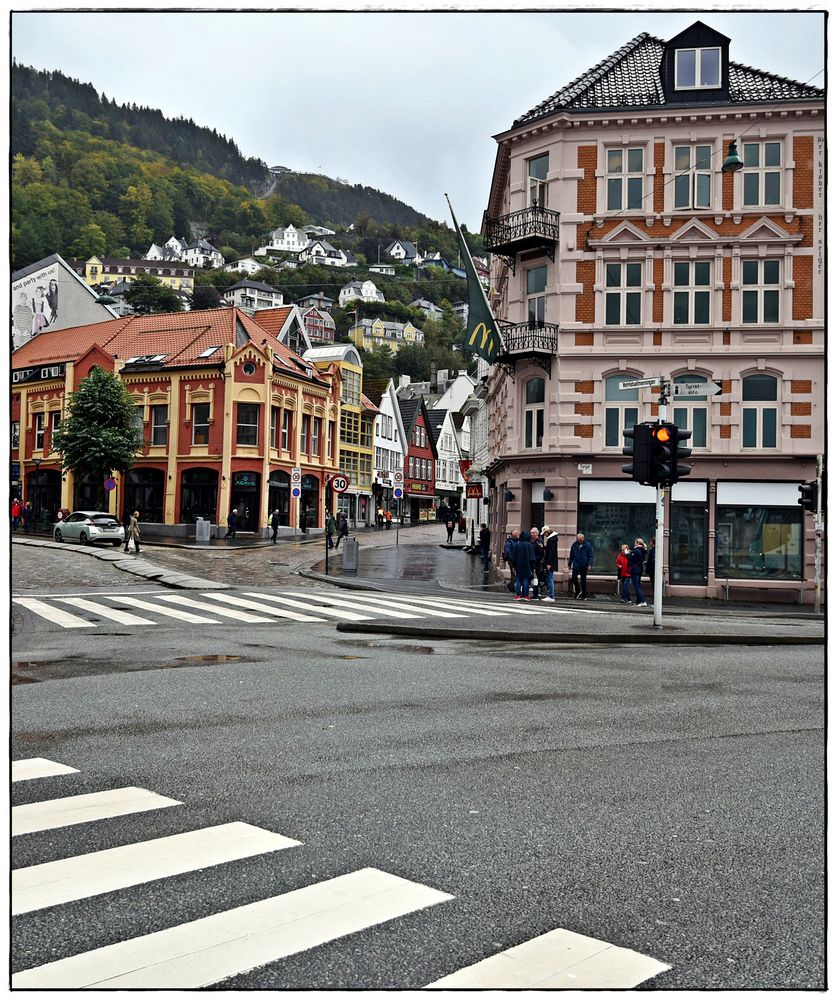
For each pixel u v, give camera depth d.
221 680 10.58
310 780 6.40
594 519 27.78
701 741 7.75
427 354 125.00
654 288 27.62
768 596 26.92
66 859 4.84
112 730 7.91
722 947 3.93
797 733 8.10
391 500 82.44
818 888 4.60
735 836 5.36
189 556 36.03
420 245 158.12
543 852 5.05
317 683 10.43
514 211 29.22
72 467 50.81
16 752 7.13
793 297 27.11
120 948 3.83
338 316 136.25
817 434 26.92
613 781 6.48
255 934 3.97
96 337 60.09
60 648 13.55
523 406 29.45
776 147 27.34
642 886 4.59
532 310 29.28
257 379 52.88
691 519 27.50
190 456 52.44
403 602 21.67
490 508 40.44
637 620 18.39
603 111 27.66
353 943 3.91
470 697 9.69
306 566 33.25
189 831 5.31
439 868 4.79
